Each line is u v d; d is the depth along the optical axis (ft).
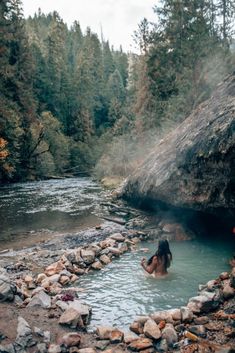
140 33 116.88
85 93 244.63
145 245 37.17
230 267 29.60
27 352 17.26
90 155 183.42
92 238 39.11
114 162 106.22
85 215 52.65
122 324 20.76
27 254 34.09
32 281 26.99
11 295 22.45
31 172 131.85
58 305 22.08
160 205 44.52
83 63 254.06
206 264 30.50
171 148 43.80
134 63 179.01
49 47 238.27
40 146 139.44
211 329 19.07
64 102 228.43
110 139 173.88
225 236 39.22
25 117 135.54
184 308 20.79
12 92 133.59
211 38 95.71
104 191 82.17
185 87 96.07
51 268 29.27
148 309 22.57
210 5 101.65
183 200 38.73
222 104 36.94
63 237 40.06
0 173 113.29
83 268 30.22
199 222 41.11
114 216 50.60
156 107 107.96
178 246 36.04
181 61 101.24
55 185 103.65
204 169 35.19
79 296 24.82
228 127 32.07
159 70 106.52
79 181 119.24
